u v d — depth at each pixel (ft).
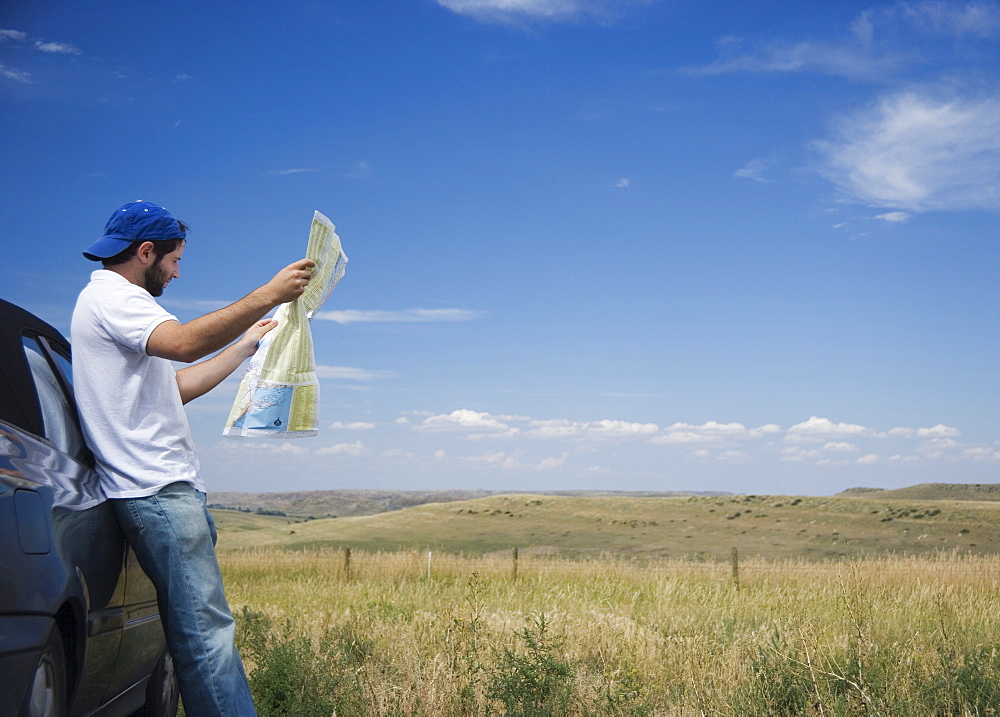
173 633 9.81
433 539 216.13
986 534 194.49
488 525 241.76
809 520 229.04
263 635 23.72
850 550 31.76
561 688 16.72
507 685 16.29
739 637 24.50
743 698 16.70
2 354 9.04
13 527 7.25
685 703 16.76
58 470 8.84
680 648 21.70
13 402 8.86
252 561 75.97
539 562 65.72
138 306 9.80
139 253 10.50
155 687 13.10
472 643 20.93
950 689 16.62
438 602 35.65
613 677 18.97
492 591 43.16
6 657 6.70
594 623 25.31
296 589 52.08
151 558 9.80
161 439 10.05
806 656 18.54
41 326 10.46
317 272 11.27
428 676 18.38
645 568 60.03
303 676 17.08
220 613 10.01
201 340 9.72
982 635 24.79
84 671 8.84
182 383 11.71
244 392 11.27
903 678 17.29
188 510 9.95
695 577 53.98
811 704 16.24
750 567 57.06
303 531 236.02
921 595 36.29
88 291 10.03
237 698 9.86
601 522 243.81
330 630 23.24
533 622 24.62
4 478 7.48
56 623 8.06
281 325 11.31
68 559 8.09
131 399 9.87
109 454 9.74
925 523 211.82
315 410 11.35
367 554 75.72
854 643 18.85
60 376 10.34
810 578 49.26
